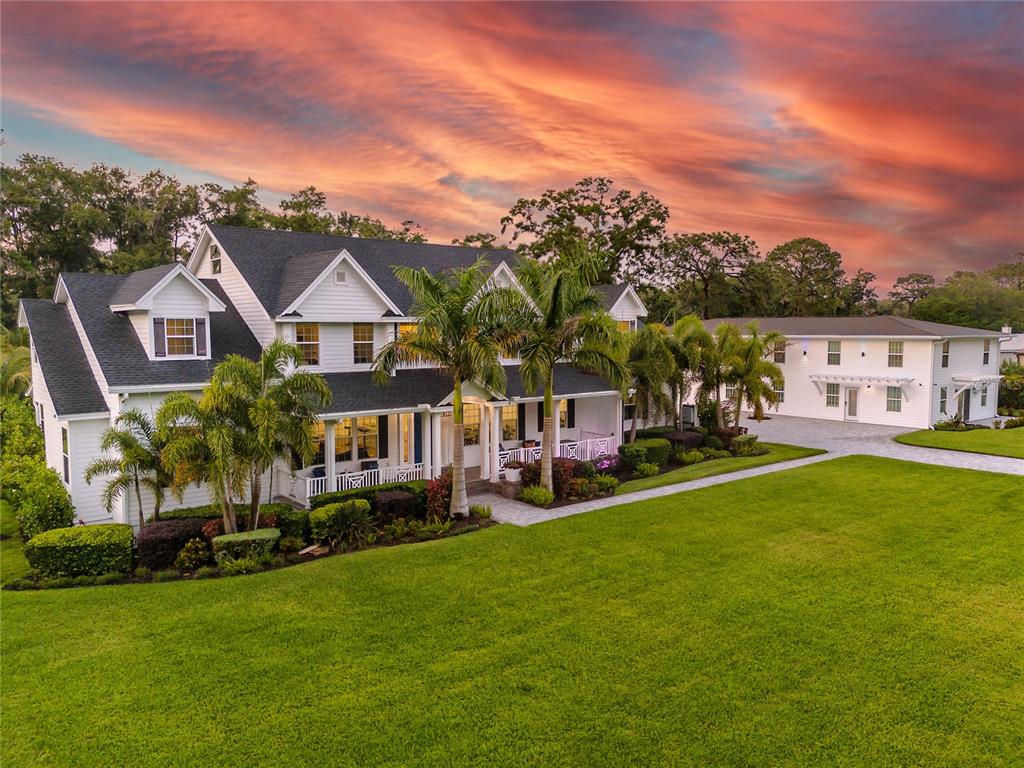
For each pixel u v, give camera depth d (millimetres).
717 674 9547
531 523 17875
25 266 42969
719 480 23344
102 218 45031
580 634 10852
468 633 10945
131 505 18172
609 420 29766
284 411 15914
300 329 21359
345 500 17906
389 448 23062
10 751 7910
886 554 14836
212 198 47781
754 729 8258
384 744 8008
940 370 37531
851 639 10617
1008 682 9320
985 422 40719
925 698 8930
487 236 54906
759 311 65125
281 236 25016
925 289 87062
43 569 13445
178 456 14281
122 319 20531
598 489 21578
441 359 18031
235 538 14320
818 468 25359
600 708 8711
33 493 16766
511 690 9164
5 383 33219
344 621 11438
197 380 19000
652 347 27094
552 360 20750
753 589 12766
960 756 7750
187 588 13016
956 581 13141
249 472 15641
